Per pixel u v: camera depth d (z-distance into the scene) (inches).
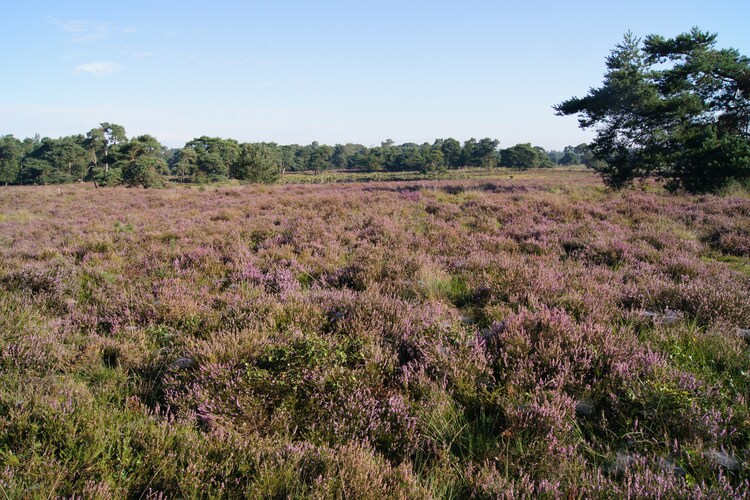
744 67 823.1
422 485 103.3
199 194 965.8
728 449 111.3
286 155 6766.7
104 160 4475.9
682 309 205.9
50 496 89.7
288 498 92.2
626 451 113.3
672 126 885.8
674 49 877.8
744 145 751.1
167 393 140.5
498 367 156.2
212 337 173.3
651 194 704.4
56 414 118.4
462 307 231.1
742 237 362.6
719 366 155.9
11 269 301.3
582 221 449.4
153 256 341.7
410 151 6072.8
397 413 126.3
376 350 163.0
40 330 186.1
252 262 316.8
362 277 264.2
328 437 118.6
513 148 5846.5
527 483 98.7
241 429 122.3
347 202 669.9
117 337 192.5
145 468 102.7
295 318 196.1
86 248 385.4
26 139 6067.9
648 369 140.2
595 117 952.3
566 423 119.3
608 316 194.4
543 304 199.3
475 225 466.6
